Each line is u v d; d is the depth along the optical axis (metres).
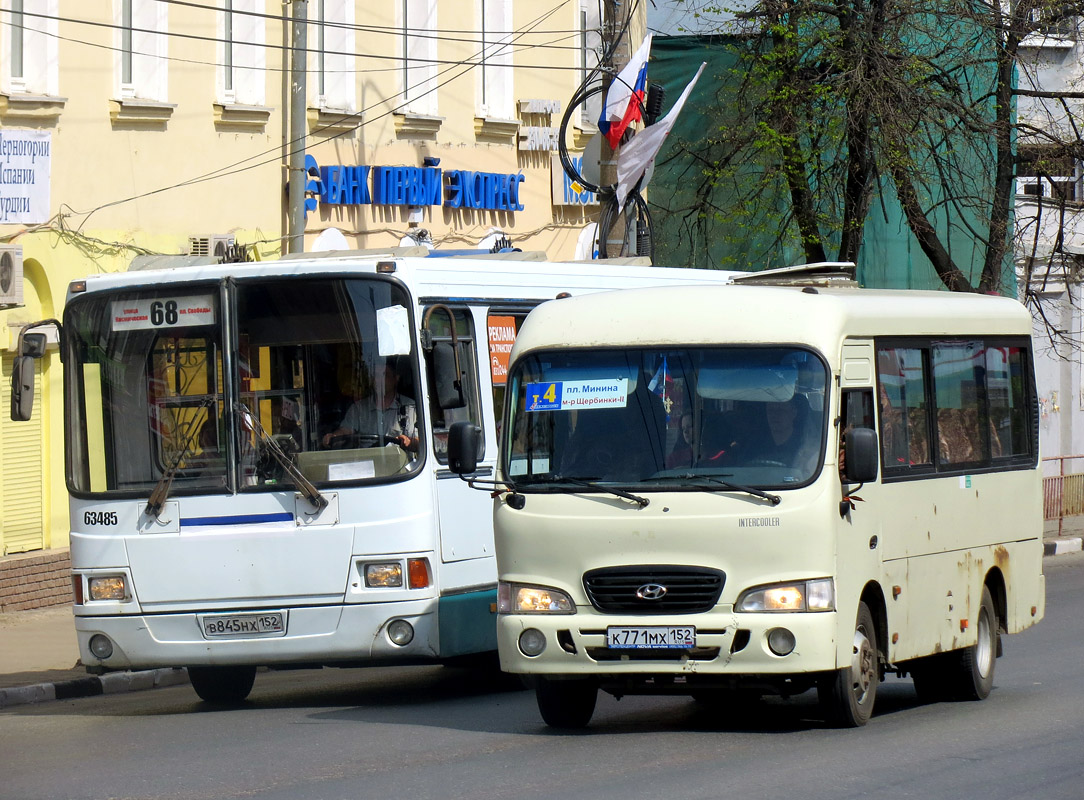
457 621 26.34
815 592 21.12
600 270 31.14
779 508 21.20
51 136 40.19
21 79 39.69
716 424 21.91
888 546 23.31
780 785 18.34
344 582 25.64
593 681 22.05
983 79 62.66
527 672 21.92
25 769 20.92
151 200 43.41
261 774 19.73
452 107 55.50
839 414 21.88
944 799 17.83
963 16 55.47
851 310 22.91
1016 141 59.66
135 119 42.72
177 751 21.94
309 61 49.66
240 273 26.38
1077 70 66.88
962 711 25.12
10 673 31.98
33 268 40.12
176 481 26.27
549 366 22.83
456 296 27.25
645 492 21.61
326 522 25.73
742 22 56.69
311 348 26.14
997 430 27.83
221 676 28.61
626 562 21.53
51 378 40.84
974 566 26.36
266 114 47.28
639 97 44.31
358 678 32.78
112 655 26.38
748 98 58.22
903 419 24.25
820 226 56.56
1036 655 32.59
